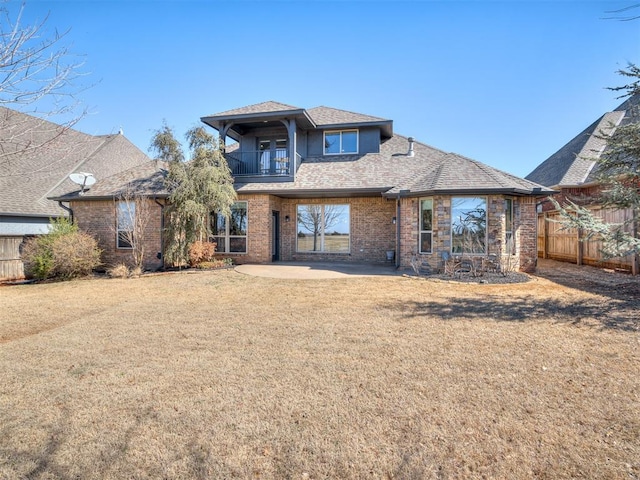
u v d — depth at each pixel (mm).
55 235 14758
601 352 4953
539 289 9617
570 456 2803
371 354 4965
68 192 19219
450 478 2590
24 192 17766
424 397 3742
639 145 8172
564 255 16922
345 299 8562
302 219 17281
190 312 7520
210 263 14578
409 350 5098
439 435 3086
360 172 16422
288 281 11250
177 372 4430
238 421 3320
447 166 13953
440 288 9875
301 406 3580
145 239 15875
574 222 8383
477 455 2828
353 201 16672
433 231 13125
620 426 3197
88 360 4867
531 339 5516
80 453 2879
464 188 12234
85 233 15758
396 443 2986
